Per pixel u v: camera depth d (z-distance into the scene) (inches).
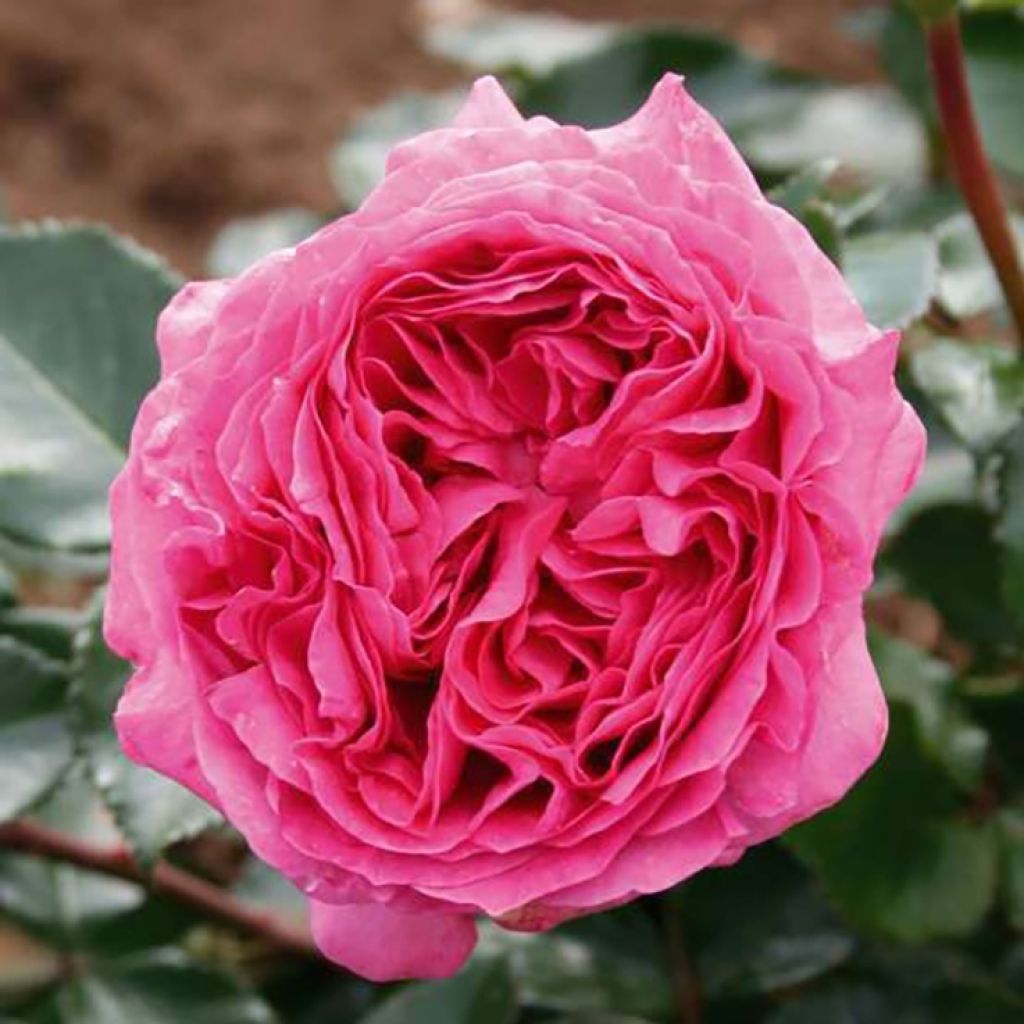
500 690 19.3
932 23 21.2
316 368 19.0
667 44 26.6
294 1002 25.9
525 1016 25.0
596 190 19.0
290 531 19.0
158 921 24.6
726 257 18.9
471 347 19.3
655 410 18.9
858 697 18.9
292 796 19.0
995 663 24.5
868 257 21.8
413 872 18.9
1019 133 24.6
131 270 22.5
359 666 19.0
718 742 18.6
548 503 19.4
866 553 18.7
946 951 23.8
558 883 18.8
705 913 23.8
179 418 19.2
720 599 18.9
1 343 22.4
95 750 21.3
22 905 24.4
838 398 18.7
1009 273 22.0
